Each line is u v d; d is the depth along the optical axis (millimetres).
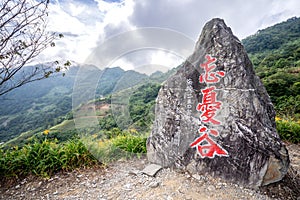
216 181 2670
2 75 2658
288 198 2502
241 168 2602
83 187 2818
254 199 2383
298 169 3451
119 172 3133
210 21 3152
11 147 3559
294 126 5180
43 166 3121
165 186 2623
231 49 2850
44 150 3332
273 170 2559
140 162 3414
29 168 3154
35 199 2650
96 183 2889
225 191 2494
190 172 2881
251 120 2639
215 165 2742
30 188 2879
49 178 3049
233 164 2643
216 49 2930
